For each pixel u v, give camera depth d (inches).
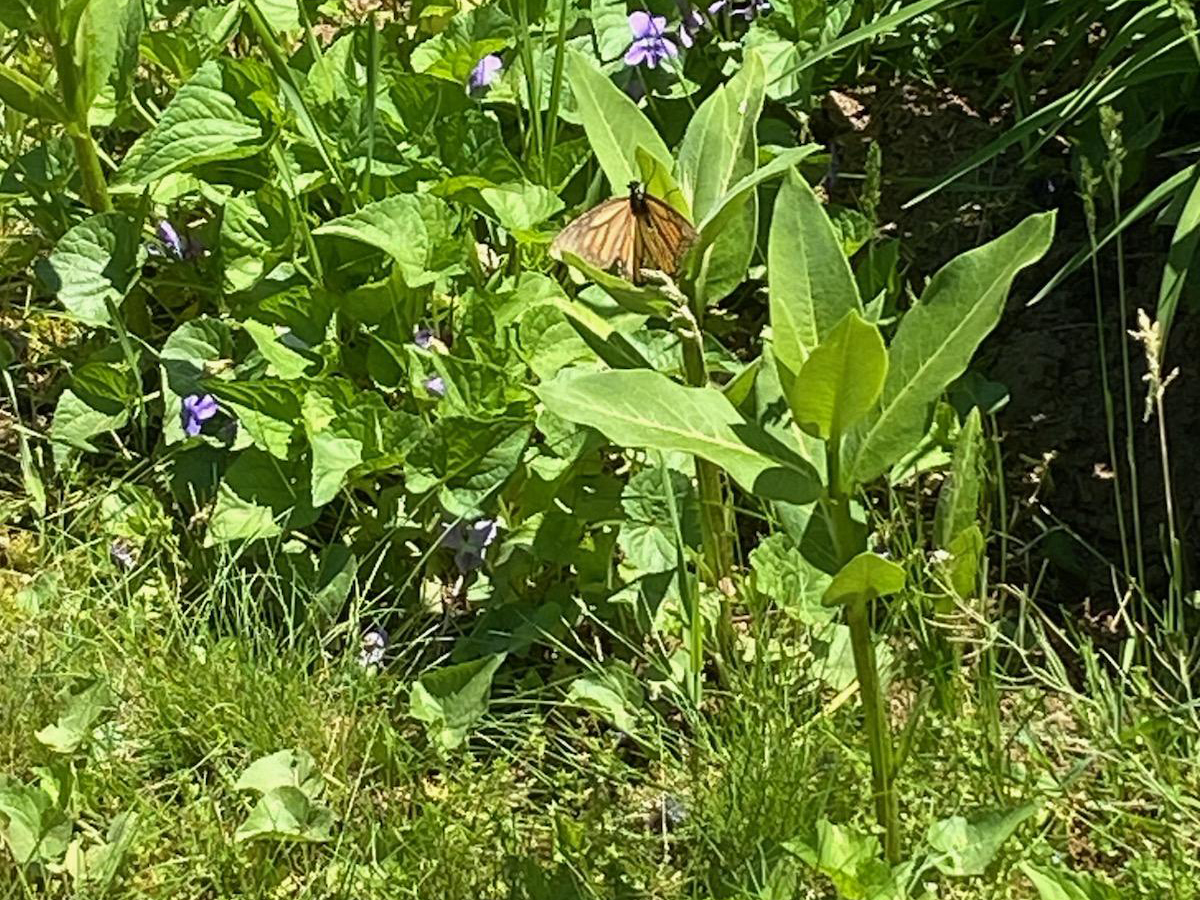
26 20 48.4
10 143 59.2
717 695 43.3
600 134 40.5
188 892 39.8
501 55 55.2
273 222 50.2
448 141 50.5
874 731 35.6
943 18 60.8
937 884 37.8
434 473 44.1
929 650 41.5
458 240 46.9
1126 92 52.1
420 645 45.7
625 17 55.9
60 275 50.4
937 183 50.8
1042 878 34.2
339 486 44.3
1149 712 40.9
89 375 49.8
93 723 42.1
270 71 51.0
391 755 42.3
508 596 45.5
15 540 49.1
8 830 39.3
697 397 32.8
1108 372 51.1
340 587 45.1
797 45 56.3
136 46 51.6
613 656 44.9
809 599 43.1
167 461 49.1
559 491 45.9
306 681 43.2
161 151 50.1
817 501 32.8
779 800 38.9
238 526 46.0
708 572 43.8
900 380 32.1
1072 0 53.0
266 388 46.1
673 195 38.3
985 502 47.4
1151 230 53.0
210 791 41.5
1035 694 43.0
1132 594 46.2
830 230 32.3
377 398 45.4
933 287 32.0
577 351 45.9
